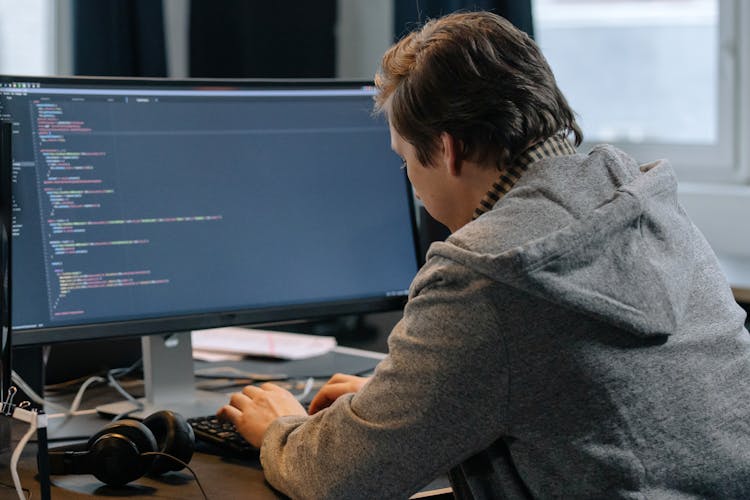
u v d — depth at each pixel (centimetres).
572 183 108
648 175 112
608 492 102
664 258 108
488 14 116
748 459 108
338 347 203
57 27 333
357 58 345
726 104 308
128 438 121
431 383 102
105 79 147
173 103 152
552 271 99
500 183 111
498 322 100
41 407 153
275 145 158
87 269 145
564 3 331
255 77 324
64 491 119
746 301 233
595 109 331
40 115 143
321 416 115
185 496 118
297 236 159
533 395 101
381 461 105
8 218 123
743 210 293
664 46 317
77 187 145
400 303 165
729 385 110
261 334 207
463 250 102
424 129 112
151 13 312
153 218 150
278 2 324
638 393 103
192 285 152
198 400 157
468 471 110
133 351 178
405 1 297
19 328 141
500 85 110
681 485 104
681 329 109
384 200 166
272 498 118
